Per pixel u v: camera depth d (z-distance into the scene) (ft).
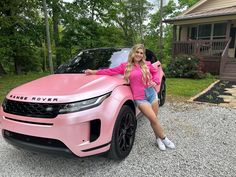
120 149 9.55
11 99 8.85
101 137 8.51
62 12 46.32
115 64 12.26
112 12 52.54
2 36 39.32
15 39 40.50
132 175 8.79
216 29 46.26
